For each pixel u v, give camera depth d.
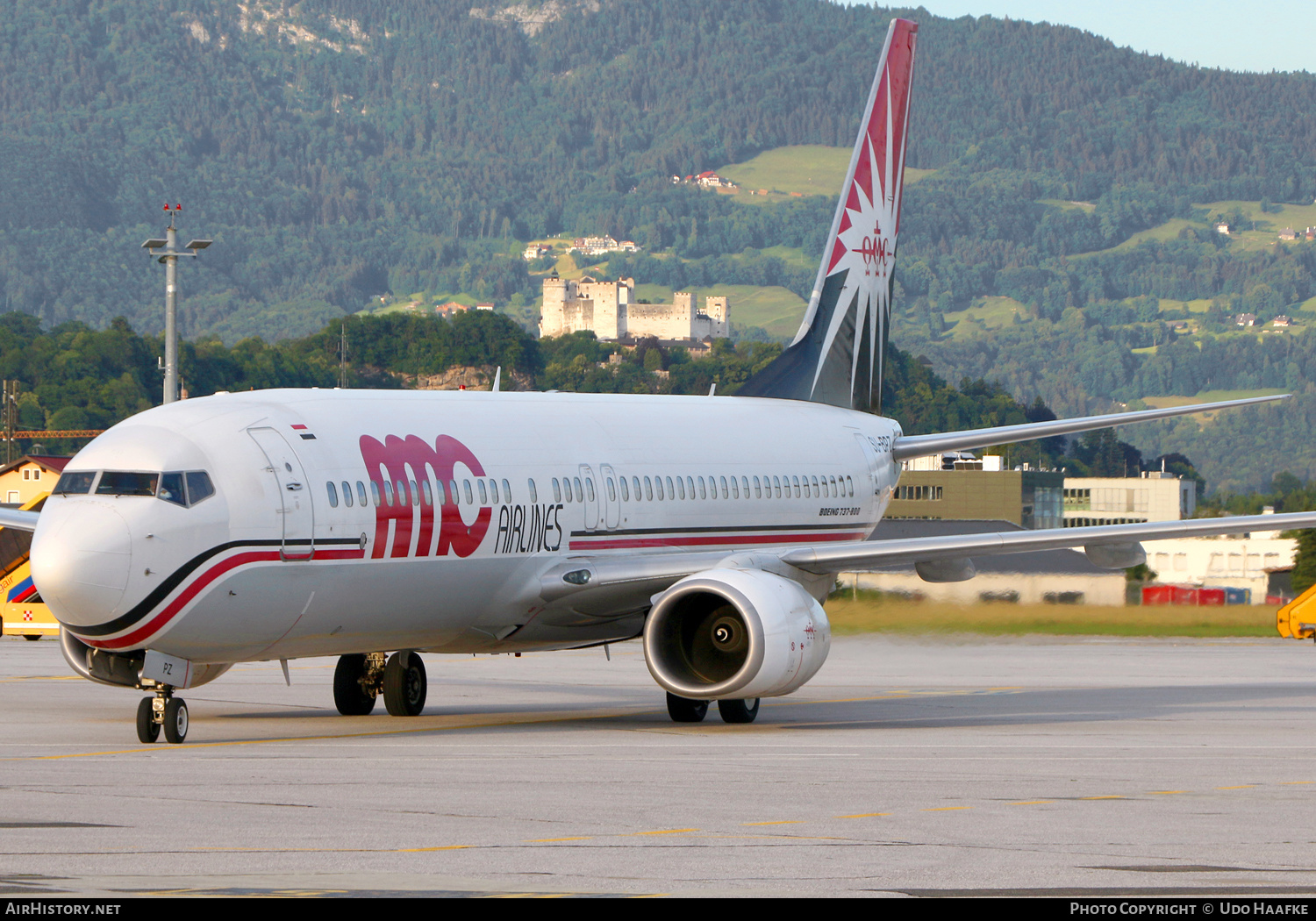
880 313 138.12
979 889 41.94
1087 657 169.75
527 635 95.94
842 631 196.88
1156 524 91.50
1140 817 54.88
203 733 85.25
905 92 138.75
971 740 82.38
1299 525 88.56
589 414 103.75
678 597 89.56
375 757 71.75
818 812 55.09
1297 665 157.62
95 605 74.38
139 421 81.12
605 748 76.56
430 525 86.12
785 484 115.69
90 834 49.47
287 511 79.56
